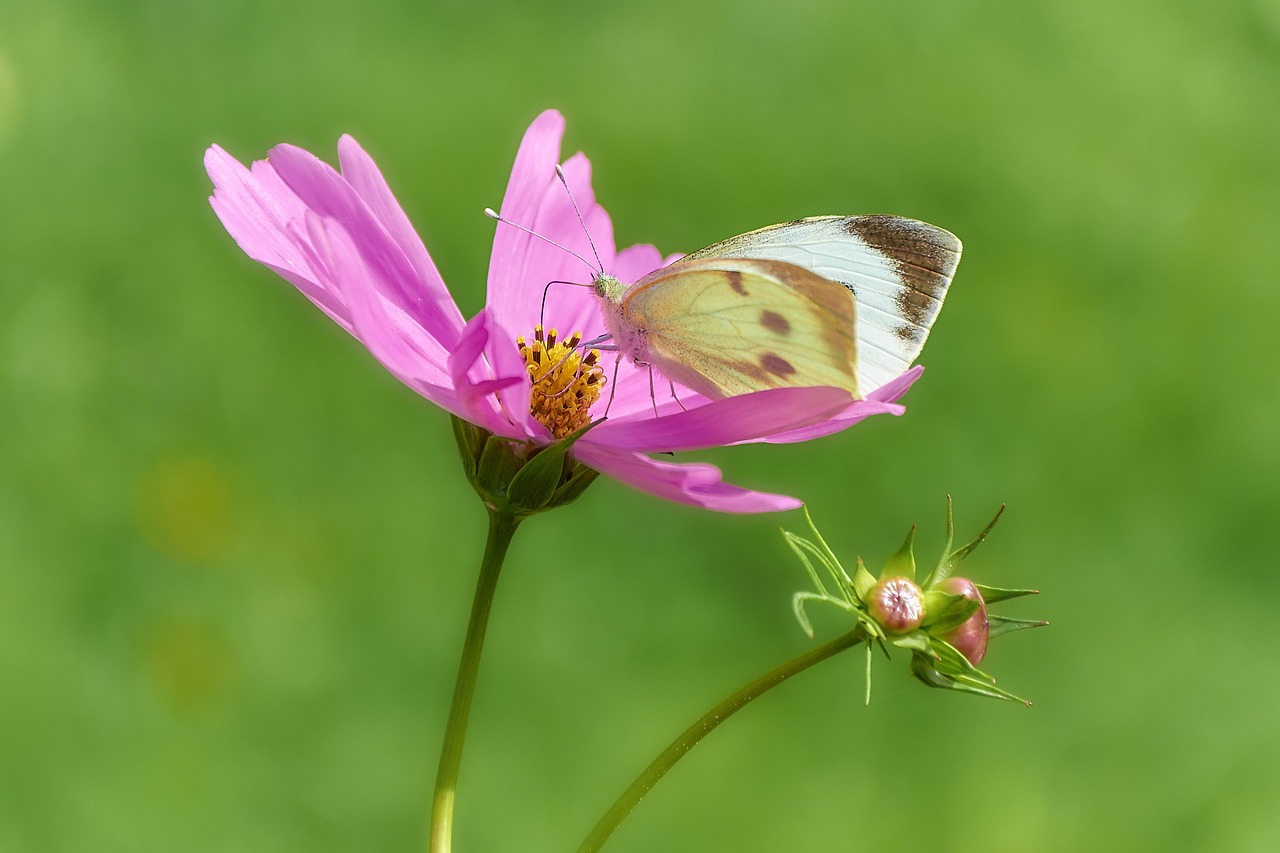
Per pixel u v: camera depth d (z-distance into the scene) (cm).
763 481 59
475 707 52
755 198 72
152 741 51
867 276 41
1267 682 56
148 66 73
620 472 39
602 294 41
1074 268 72
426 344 40
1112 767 53
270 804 51
